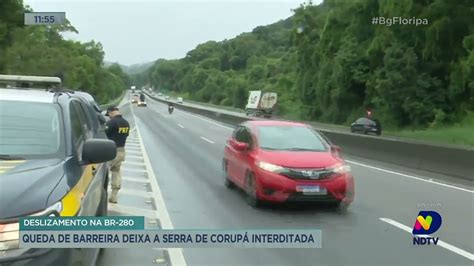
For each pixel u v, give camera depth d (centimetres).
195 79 18038
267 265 652
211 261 664
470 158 1471
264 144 1047
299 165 955
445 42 5006
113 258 665
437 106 5119
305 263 663
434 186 1338
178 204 1033
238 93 12219
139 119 5050
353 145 2172
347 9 6738
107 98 11862
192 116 6034
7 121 506
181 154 2008
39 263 375
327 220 914
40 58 5441
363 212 986
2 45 4541
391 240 782
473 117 4688
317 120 7369
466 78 4631
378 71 5778
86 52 11612
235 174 1144
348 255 701
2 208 376
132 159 1819
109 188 1173
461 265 663
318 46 7475
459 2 4762
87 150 488
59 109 538
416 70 5244
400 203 1084
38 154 474
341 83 6569
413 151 1750
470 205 1065
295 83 8775
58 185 418
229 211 973
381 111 5706
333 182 955
